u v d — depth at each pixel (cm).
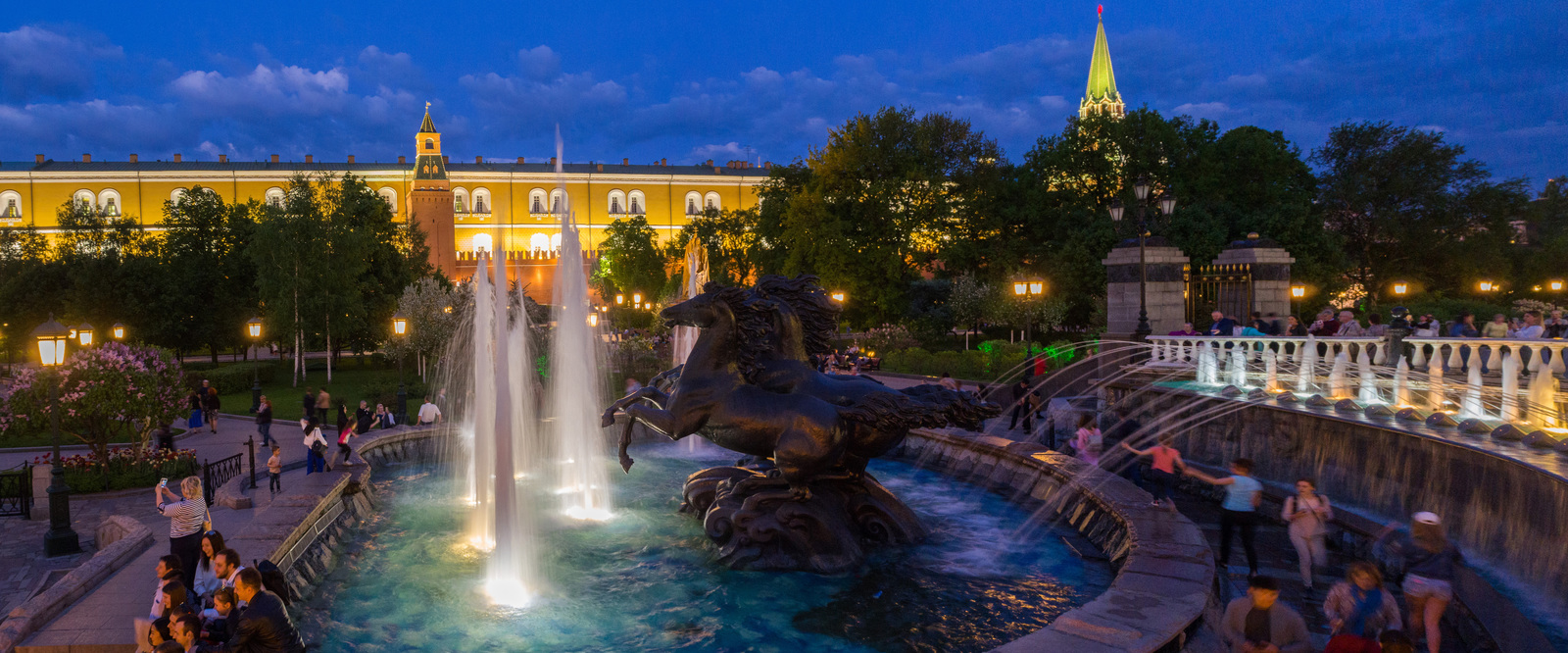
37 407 1556
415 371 3819
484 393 1421
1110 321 1984
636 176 10369
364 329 4178
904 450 1550
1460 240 4366
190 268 4259
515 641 753
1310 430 1169
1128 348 1814
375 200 4809
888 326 3894
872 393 955
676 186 10550
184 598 663
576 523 1126
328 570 980
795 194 4675
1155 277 1922
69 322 3847
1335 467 1120
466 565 976
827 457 919
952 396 966
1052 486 1164
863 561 946
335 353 4838
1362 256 4453
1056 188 4506
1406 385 1186
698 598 845
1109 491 1028
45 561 1145
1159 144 4181
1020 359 2530
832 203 4347
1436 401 1150
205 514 888
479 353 1420
